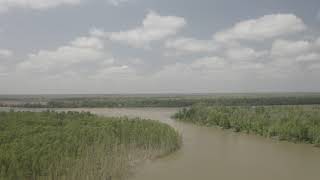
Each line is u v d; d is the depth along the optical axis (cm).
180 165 5125
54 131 6016
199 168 4966
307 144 6981
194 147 6544
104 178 4231
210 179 4438
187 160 5444
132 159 5238
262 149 6412
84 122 7400
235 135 8219
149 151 5684
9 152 4362
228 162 5331
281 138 7531
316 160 5528
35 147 4709
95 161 4694
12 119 7662
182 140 7281
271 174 4712
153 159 5462
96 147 5256
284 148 6506
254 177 4572
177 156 5731
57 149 4744
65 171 4266
